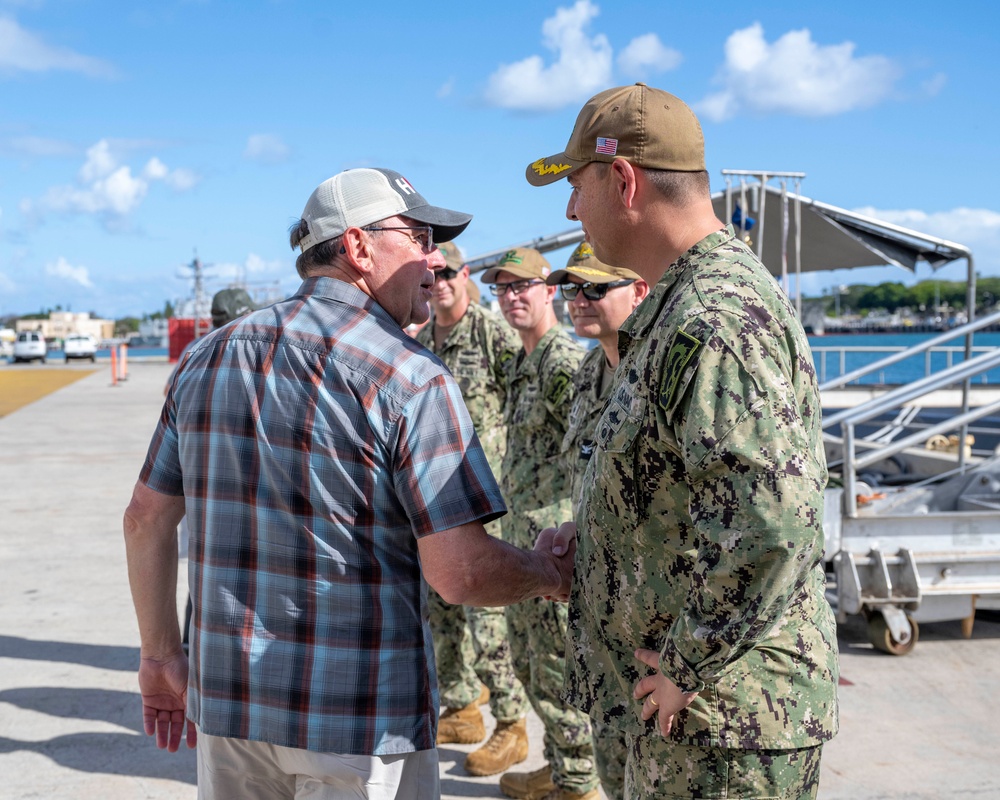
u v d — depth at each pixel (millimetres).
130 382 27391
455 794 3332
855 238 7195
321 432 1690
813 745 1677
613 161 1689
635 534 1685
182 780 3445
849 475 4453
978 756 3441
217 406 1774
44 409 18594
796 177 6723
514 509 3266
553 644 2967
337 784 1736
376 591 1717
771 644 1651
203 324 44906
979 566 4516
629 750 1812
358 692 1706
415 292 1894
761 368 1456
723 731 1642
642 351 1640
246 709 1743
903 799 3125
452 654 3777
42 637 5004
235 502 1752
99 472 10656
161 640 2053
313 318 1777
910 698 3992
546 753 3129
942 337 6062
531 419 3191
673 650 1540
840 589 4461
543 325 3334
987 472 5145
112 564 6531
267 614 1731
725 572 1441
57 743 3746
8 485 9781
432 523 1683
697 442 1460
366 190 1831
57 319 161000
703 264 1626
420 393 1707
